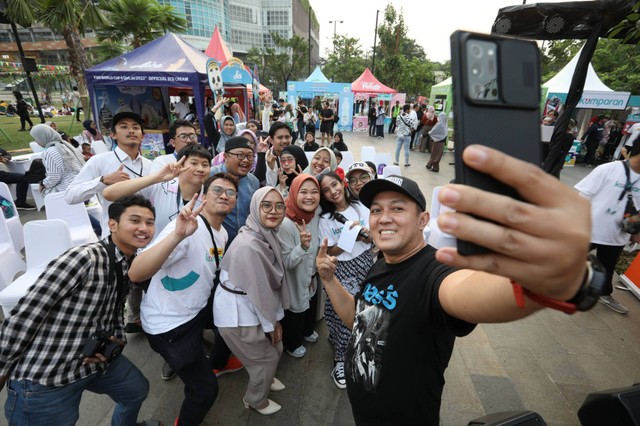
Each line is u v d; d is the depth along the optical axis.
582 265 0.37
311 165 3.52
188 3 41.28
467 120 0.43
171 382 2.48
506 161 0.35
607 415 1.27
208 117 6.23
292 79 37.22
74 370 1.43
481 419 1.31
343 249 2.43
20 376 1.36
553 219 0.35
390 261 1.25
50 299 1.32
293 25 57.22
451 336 1.08
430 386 1.08
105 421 2.14
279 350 2.21
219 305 1.96
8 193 3.98
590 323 3.20
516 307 0.62
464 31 0.46
